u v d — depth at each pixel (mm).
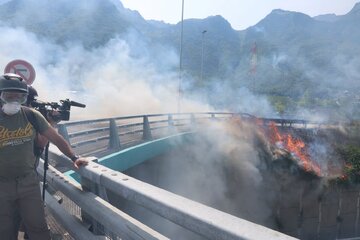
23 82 2969
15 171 3039
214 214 1794
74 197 3553
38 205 3176
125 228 2564
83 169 3307
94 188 3430
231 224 1646
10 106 2918
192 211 1867
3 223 3066
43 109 3762
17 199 3119
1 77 2910
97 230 3289
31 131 3098
